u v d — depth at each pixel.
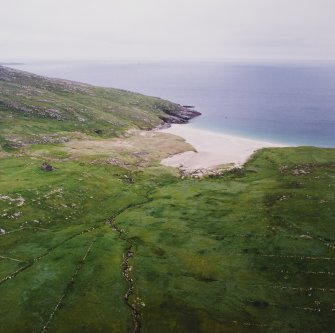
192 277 55.22
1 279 54.00
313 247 61.31
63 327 45.53
